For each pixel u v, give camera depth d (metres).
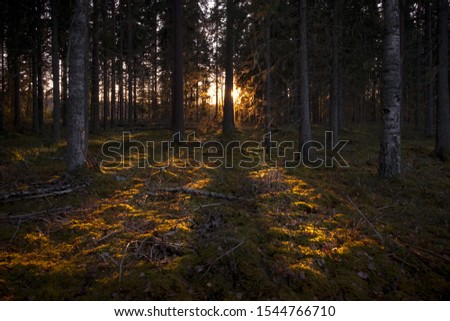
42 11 17.94
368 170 9.96
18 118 23.20
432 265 4.57
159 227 5.19
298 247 4.74
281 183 7.66
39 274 3.84
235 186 7.66
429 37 16.27
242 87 15.85
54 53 15.79
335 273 4.25
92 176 7.89
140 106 32.00
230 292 3.75
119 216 5.63
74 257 4.23
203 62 24.41
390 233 5.54
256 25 13.52
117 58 23.09
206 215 5.85
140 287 3.68
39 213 5.54
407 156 12.79
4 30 20.75
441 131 12.59
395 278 4.26
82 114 8.35
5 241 4.62
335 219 5.91
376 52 15.53
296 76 14.63
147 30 24.53
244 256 4.36
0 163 9.55
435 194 7.65
